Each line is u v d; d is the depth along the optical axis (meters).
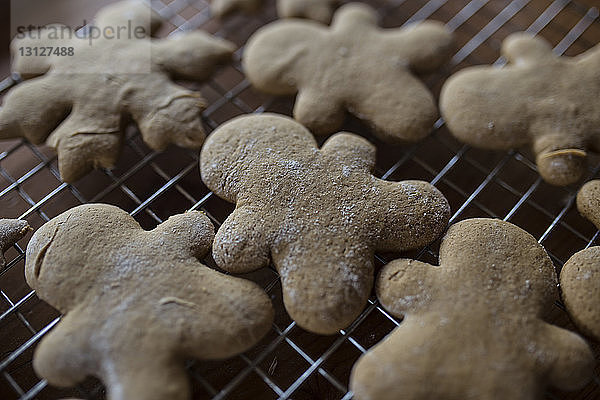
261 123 0.26
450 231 0.24
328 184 0.24
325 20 0.30
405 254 0.25
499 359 0.21
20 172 0.28
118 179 0.27
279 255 0.23
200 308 0.22
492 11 0.32
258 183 0.24
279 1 0.31
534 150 0.26
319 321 0.22
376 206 0.24
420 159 0.28
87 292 0.22
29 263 0.23
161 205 0.27
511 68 0.28
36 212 0.27
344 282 0.22
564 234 0.27
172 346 0.22
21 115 0.26
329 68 0.27
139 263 0.23
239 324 0.22
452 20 0.32
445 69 0.30
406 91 0.27
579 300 0.23
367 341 0.25
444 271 0.23
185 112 0.26
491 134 0.26
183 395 0.21
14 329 0.25
